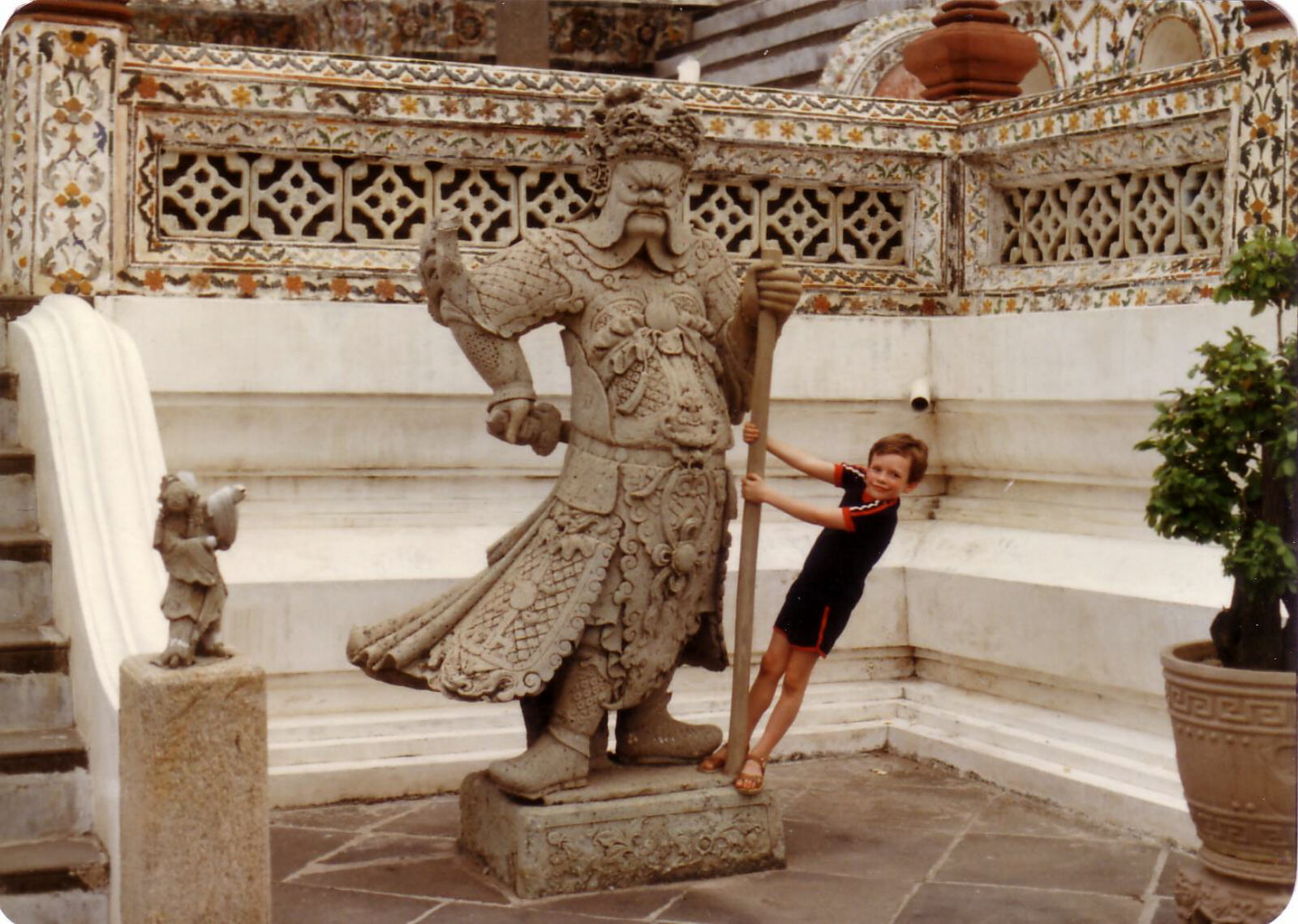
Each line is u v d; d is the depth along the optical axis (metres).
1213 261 6.72
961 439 7.67
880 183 7.78
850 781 6.62
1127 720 6.37
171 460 6.70
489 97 7.01
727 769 5.52
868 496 5.69
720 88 7.37
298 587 6.39
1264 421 4.90
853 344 7.56
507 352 5.30
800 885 5.36
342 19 13.88
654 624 5.35
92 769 5.20
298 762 6.25
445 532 6.88
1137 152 7.04
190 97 6.68
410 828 5.95
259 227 6.91
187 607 4.41
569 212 7.29
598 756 5.68
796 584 5.71
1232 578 6.02
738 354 5.53
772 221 7.64
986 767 6.57
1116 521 6.93
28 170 6.58
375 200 7.10
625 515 5.28
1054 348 6.98
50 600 5.93
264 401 6.73
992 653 6.87
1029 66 8.09
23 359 6.37
